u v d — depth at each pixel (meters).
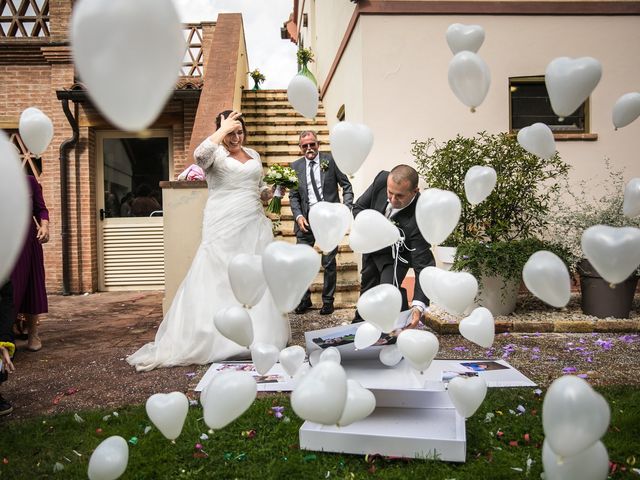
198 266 3.51
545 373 2.92
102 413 2.44
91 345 4.15
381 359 2.08
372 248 1.62
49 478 1.83
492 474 1.72
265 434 2.12
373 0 5.58
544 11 5.68
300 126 8.68
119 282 8.15
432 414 2.11
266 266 1.18
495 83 5.72
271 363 1.65
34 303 3.87
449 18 5.66
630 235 1.06
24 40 7.72
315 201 5.07
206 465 1.86
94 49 0.68
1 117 7.82
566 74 1.18
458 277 1.50
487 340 1.55
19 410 2.58
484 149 4.73
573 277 4.58
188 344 3.35
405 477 1.71
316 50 10.55
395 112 5.64
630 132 5.73
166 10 0.69
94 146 8.05
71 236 7.75
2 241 0.76
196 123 5.62
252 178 3.65
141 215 8.23
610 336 3.92
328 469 1.80
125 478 1.78
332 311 5.16
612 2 5.70
